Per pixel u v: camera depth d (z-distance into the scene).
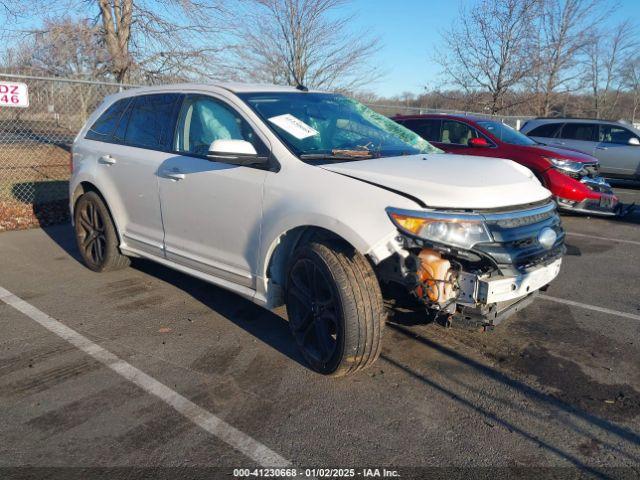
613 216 9.45
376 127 4.60
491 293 3.19
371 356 3.40
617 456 2.88
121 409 3.23
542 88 21.25
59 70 14.33
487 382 3.60
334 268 3.32
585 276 5.96
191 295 5.11
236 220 4.00
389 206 3.22
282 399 3.36
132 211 5.09
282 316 4.62
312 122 4.21
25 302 4.92
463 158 4.07
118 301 4.95
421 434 3.04
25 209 8.59
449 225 3.15
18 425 3.06
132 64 13.98
